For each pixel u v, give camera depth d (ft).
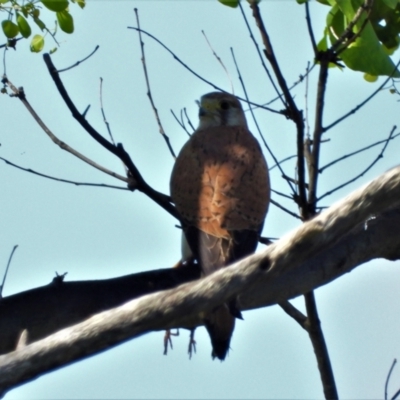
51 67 34.50
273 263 20.42
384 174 20.24
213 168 38.63
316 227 20.27
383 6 33.81
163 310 20.89
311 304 35.17
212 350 30.68
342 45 33.09
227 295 20.62
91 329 21.39
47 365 21.70
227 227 36.50
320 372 36.11
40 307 31.12
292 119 32.86
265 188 38.50
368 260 33.91
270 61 32.24
